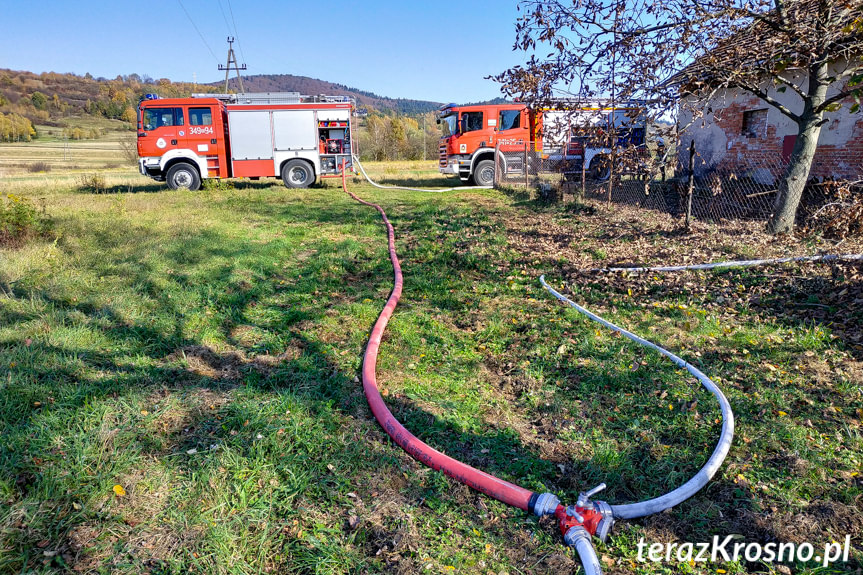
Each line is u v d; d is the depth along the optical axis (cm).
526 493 273
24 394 356
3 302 529
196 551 240
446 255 821
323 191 1830
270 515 265
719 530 261
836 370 407
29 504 257
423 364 446
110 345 456
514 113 1931
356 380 413
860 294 541
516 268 746
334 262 782
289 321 536
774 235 842
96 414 341
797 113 1196
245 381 408
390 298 601
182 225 1023
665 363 427
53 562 231
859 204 645
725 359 436
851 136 1108
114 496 271
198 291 605
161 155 1755
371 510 273
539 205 1384
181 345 470
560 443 334
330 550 244
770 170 1266
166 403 364
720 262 700
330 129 1855
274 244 874
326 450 320
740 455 314
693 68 713
